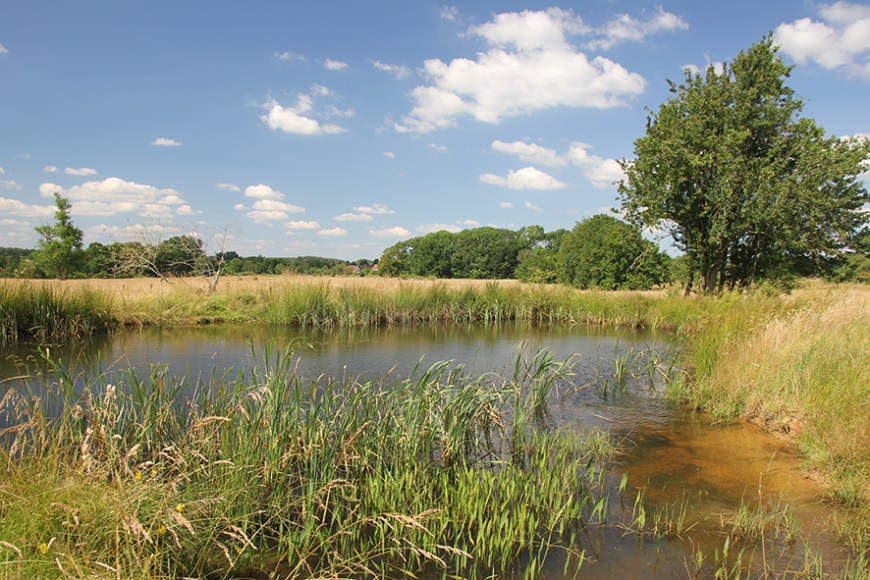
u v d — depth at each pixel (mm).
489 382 8125
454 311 18891
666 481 4785
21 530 2625
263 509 3926
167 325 14344
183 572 3072
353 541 3617
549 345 12812
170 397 5266
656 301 18859
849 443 4672
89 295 12797
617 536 3826
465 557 3516
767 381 6891
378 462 4449
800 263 19938
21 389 6656
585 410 7125
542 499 4234
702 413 7035
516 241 83688
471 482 4227
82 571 2473
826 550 3568
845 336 7250
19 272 12883
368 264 102188
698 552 3529
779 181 18156
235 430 4422
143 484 3186
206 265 19094
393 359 10125
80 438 4016
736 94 19344
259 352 10359
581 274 39094
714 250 19938
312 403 5137
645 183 21062
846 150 17750
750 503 4328
